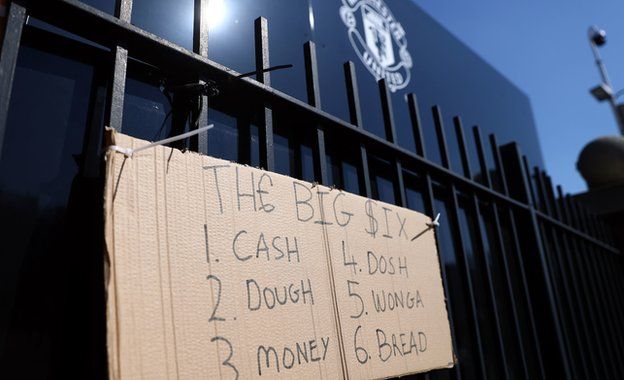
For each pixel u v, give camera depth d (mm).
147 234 929
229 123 1536
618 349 3404
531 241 2795
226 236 1068
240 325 1021
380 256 1496
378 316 1395
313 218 1309
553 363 2582
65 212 1109
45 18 1072
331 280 1284
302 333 1146
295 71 2121
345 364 1227
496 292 2703
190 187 1040
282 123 1685
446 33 3793
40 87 1149
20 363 956
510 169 3092
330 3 2549
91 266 1004
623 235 4480
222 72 1304
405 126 2773
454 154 3178
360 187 1717
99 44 1229
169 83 1329
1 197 1025
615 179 4848
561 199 3551
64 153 1147
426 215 1974
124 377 813
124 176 929
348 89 1834
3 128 897
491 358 2469
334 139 1794
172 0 1671
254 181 1188
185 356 908
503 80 4551
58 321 1027
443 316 1672
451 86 3525
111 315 829
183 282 953
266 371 1035
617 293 4039
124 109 1281
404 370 1413
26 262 1020
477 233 2270
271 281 1124
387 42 2943
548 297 2670
